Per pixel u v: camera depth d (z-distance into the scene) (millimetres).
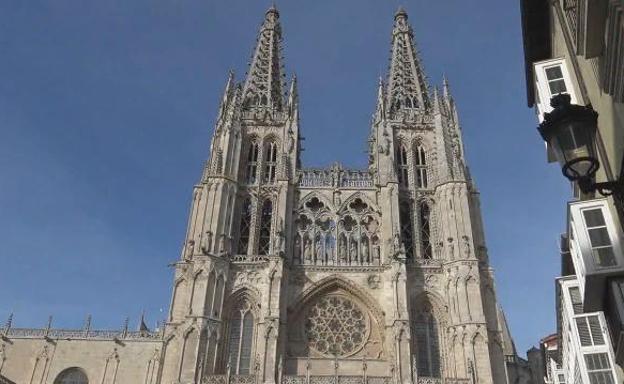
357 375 62156
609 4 16062
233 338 65438
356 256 72750
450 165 77938
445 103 87375
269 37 99938
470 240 69938
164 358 63312
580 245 22172
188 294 65562
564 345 57219
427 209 77375
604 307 21609
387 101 88438
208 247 68938
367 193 77500
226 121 82188
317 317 68375
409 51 97250
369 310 68750
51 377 70062
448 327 65562
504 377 61938
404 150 82875
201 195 76562
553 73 28094
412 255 72625
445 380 60500
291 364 63781
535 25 31922
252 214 75438
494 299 67750
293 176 78312
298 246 73188
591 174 13281
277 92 91812
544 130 13938
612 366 41188
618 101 17906
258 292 68188
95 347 72000
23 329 74000
